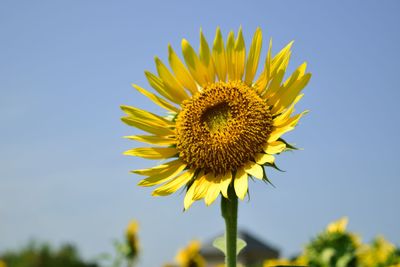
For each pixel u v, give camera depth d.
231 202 4.60
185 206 4.66
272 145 4.68
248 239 38.06
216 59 5.11
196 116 5.02
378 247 9.74
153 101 5.16
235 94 4.94
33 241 53.25
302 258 9.16
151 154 5.09
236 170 4.80
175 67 5.15
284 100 4.77
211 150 4.86
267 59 4.76
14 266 51.78
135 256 11.06
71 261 51.62
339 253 8.59
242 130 4.82
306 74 4.68
